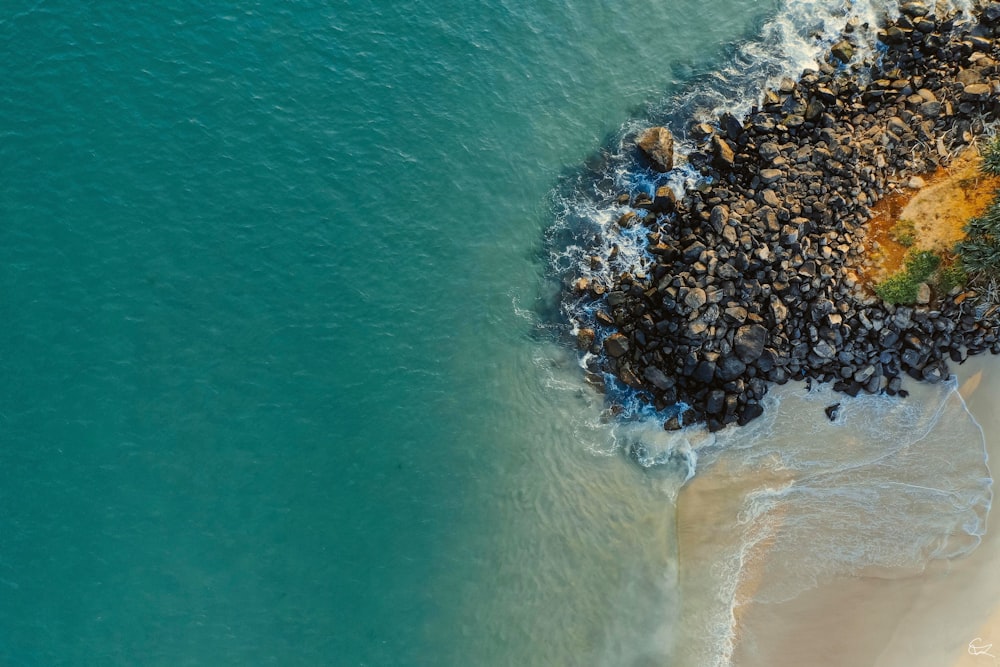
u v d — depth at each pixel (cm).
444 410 3522
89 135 3812
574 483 3450
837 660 3159
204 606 3061
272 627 3077
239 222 3738
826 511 3353
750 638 3212
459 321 3716
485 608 3216
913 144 3781
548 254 3891
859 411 3459
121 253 3588
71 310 3444
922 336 3425
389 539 3262
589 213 3947
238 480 3250
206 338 3481
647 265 3750
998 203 3412
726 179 3903
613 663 3178
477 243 3900
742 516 3384
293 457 3328
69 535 3084
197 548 3125
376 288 3725
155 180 3762
